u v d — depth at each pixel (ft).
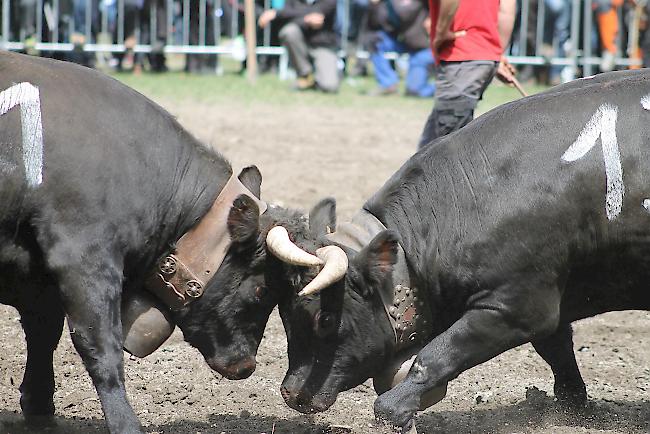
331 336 40.27
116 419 36.60
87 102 37.45
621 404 46.34
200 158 40.01
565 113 39.91
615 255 39.81
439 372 39.65
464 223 39.83
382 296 40.47
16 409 43.80
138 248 38.24
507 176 39.60
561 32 145.79
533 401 45.83
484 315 39.60
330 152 98.27
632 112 39.63
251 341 40.98
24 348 50.67
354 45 156.56
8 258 36.88
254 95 132.87
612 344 54.49
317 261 37.83
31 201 36.17
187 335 40.78
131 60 163.94
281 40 141.49
